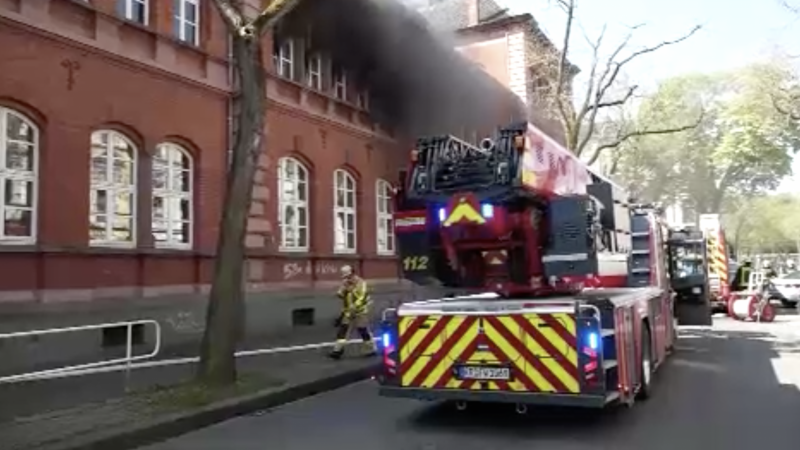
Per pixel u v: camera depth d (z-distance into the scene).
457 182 8.54
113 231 13.76
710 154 53.97
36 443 6.85
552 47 29.39
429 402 9.43
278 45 18.83
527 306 7.67
